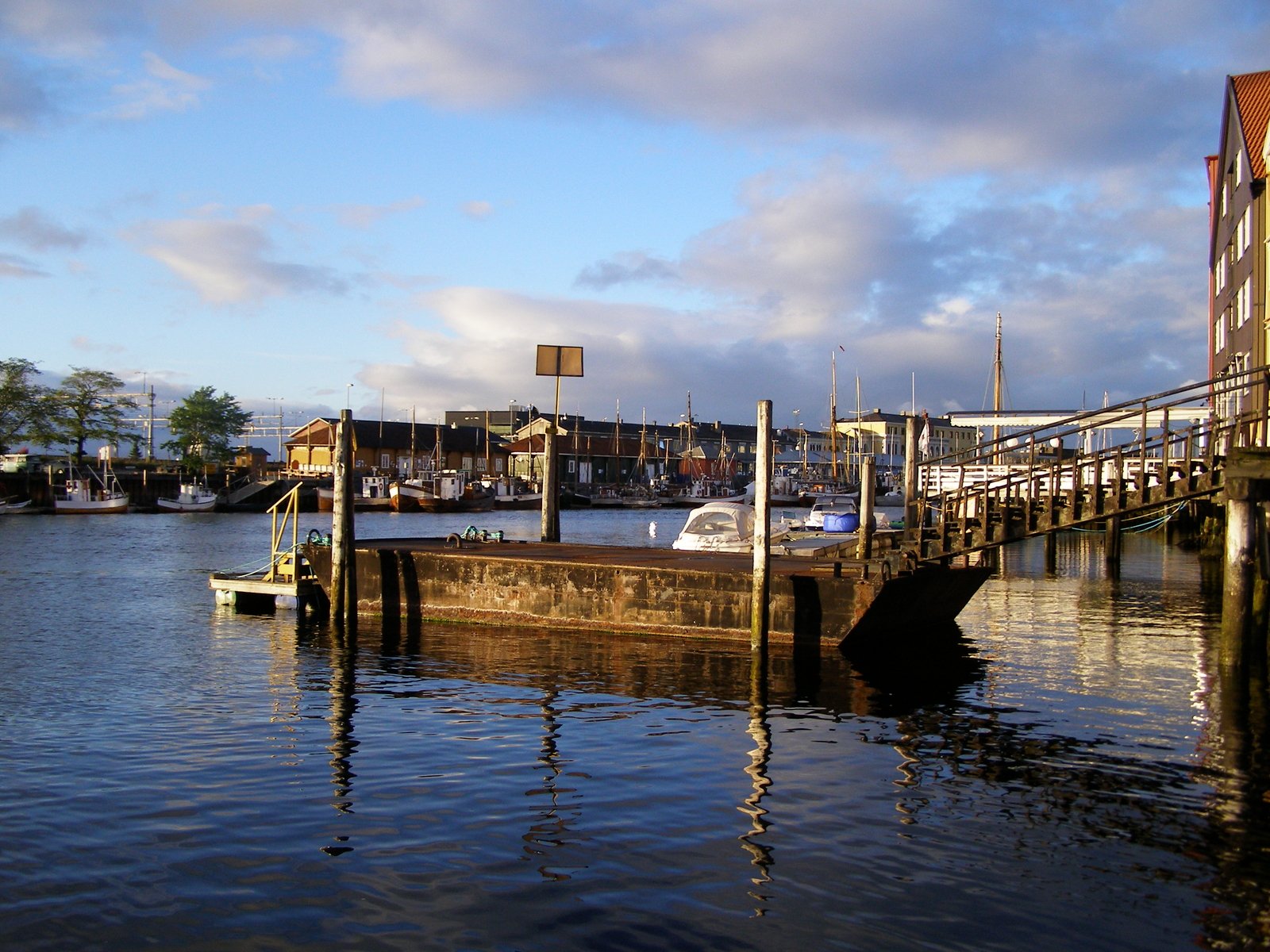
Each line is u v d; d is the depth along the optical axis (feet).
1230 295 135.74
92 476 303.68
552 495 102.32
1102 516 60.64
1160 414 159.02
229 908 27.20
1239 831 33.47
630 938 25.59
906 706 51.34
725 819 34.30
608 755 42.11
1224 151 138.00
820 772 39.83
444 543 95.71
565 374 102.63
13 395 306.35
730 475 517.14
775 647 66.64
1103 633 75.31
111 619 84.48
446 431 454.81
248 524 254.27
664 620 70.49
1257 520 58.13
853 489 358.84
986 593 100.53
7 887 28.43
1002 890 28.63
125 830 32.99
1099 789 37.73
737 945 25.25
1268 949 25.35
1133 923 26.66
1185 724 47.44
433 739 44.75
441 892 28.27
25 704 52.29
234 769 40.01
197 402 370.53
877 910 27.30
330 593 77.82
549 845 31.76
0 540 186.29
